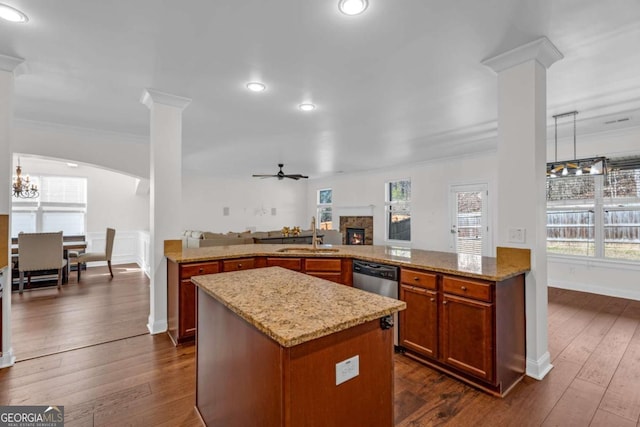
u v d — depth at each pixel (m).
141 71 2.60
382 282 2.84
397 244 7.67
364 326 1.29
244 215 9.43
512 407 1.98
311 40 2.15
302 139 4.93
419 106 3.45
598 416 1.90
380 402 1.34
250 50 2.28
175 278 2.95
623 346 2.87
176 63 2.48
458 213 6.43
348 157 6.44
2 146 2.37
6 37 2.10
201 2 1.75
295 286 1.74
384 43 2.19
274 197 9.98
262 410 1.22
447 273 2.34
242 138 4.84
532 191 2.27
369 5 1.78
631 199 4.45
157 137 3.11
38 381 2.27
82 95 3.10
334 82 2.83
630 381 2.28
